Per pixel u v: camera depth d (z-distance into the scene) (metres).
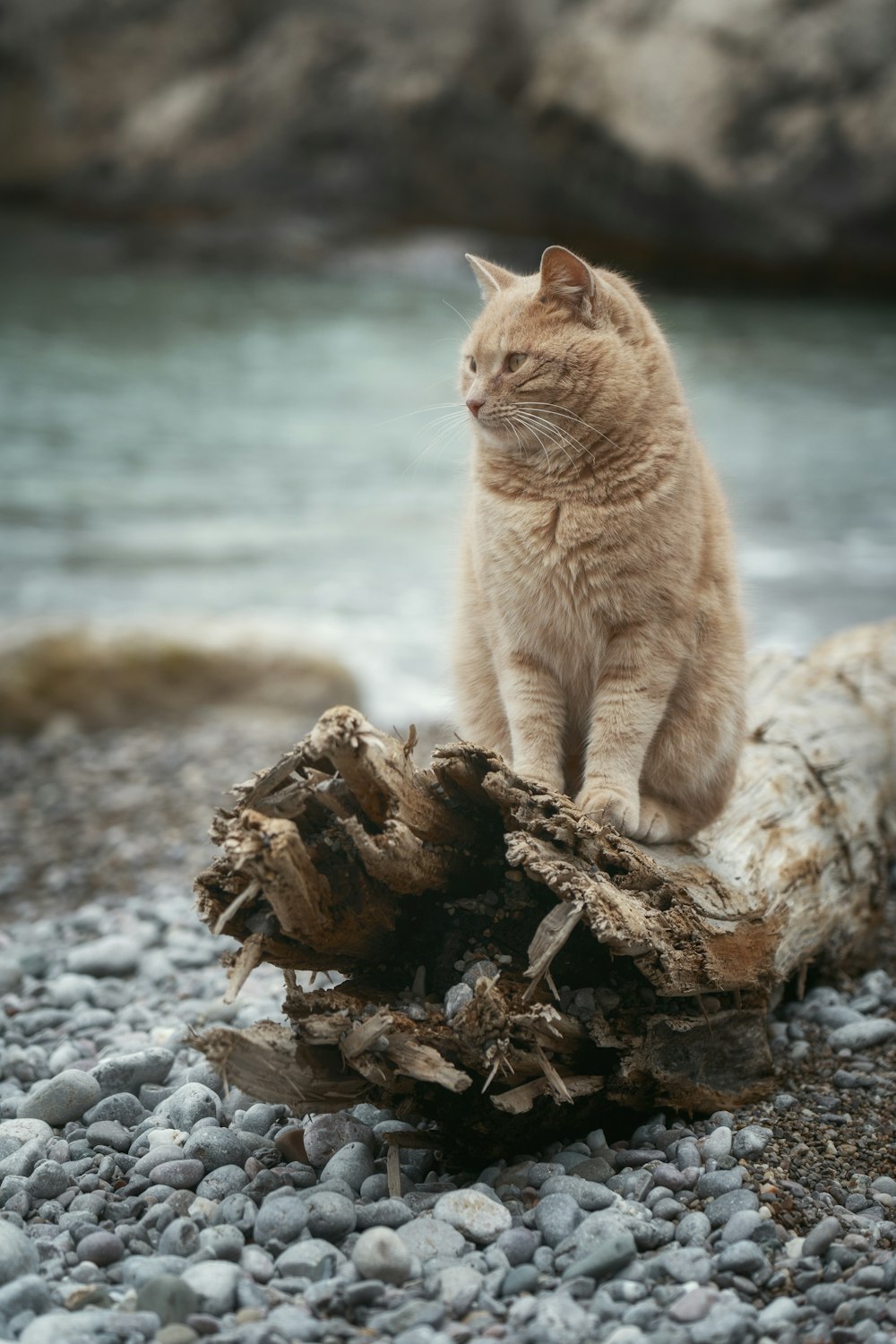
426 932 3.22
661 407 3.57
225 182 26.64
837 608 9.03
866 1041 3.83
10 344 17.97
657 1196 2.97
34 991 4.58
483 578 3.69
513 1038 2.93
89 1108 3.51
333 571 10.33
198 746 7.74
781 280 23.50
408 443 13.71
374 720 7.84
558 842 3.07
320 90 25.80
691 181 22.34
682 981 3.12
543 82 23.39
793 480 12.16
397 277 24.52
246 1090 2.94
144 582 9.91
